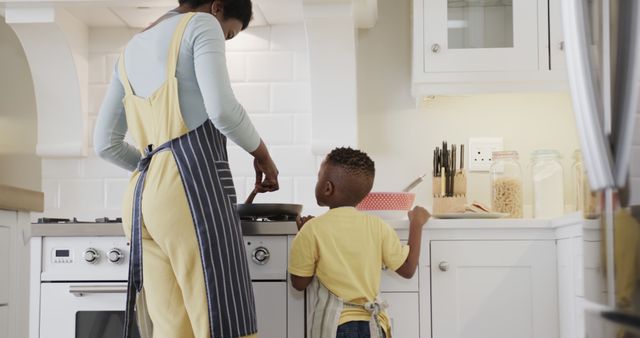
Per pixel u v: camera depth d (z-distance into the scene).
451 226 2.27
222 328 1.66
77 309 2.17
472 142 2.76
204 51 1.74
